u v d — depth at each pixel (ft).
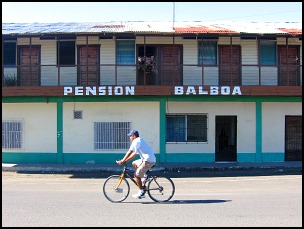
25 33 62.85
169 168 61.00
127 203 33.68
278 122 67.82
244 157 67.46
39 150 66.80
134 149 33.68
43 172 60.49
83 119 66.69
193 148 67.41
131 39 69.26
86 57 68.90
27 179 53.52
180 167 61.46
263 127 67.72
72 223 26.58
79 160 66.54
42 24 76.28
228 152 68.18
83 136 66.64
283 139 67.82
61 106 66.33
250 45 69.67
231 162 67.15
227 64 66.95
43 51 69.46
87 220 27.37
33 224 26.35
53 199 35.88
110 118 66.69
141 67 68.95
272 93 64.75
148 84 68.95
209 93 64.23
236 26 74.43
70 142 66.59
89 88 63.98
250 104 67.51
